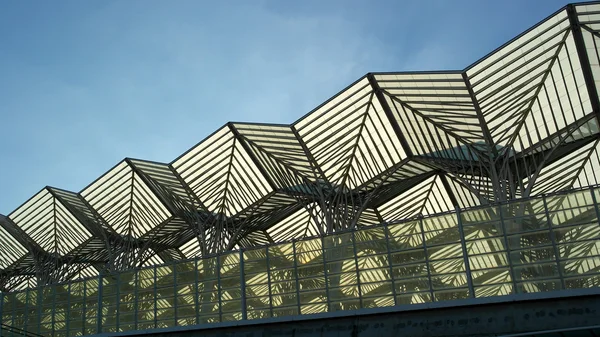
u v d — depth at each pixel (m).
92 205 47.62
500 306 19.14
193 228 45.78
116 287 27.03
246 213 45.84
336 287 21.95
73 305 27.97
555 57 30.34
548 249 19.17
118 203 47.69
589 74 30.36
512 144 35.28
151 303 25.72
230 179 43.06
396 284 21.00
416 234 21.27
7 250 57.09
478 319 19.30
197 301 24.62
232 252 24.56
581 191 19.23
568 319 18.17
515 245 19.66
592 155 39.50
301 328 21.94
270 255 23.70
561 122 33.50
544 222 19.48
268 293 23.19
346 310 21.28
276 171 40.25
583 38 28.98
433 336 19.69
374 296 21.22
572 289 18.23
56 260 54.12
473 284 19.83
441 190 44.91
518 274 19.33
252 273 23.81
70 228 52.12
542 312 18.56
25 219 51.75
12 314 29.62
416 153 37.84
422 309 20.06
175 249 56.38
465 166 37.94
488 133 34.75
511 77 31.14
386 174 39.53
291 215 48.84
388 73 31.83
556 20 28.48
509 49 29.72
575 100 32.09
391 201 46.94
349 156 38.84
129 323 25.97
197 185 43.00
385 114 35.06
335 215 39.84
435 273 20.52
